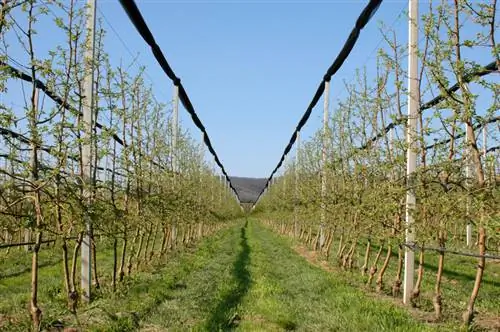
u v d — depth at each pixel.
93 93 8.00
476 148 6.36
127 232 9.98
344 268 13.15
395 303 8.41
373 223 9.63
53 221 7.22
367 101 9.94
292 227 28.50
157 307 8.01
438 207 6.93
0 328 6.24
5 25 5.12
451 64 6.32
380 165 9.52
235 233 33.66
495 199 6.27
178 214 16.31
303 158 20.48
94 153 8.08
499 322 6.92
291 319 7.23
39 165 6.13
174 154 16.05
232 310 7.84
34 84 5.79
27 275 10.66
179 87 16.77
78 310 7.26
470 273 12.91
